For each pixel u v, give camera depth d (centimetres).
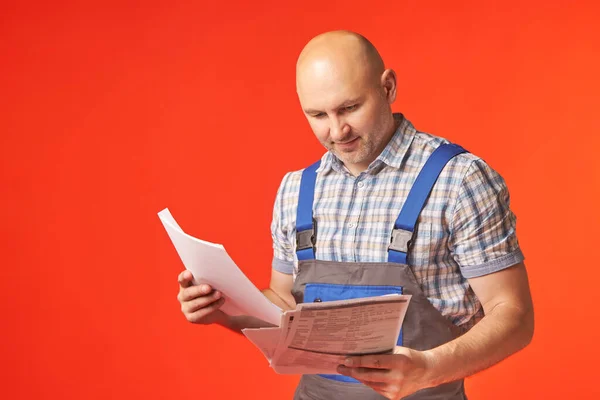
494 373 347
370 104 167
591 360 343
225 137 362
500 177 172
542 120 341
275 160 360
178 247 159
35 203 369
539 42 339
